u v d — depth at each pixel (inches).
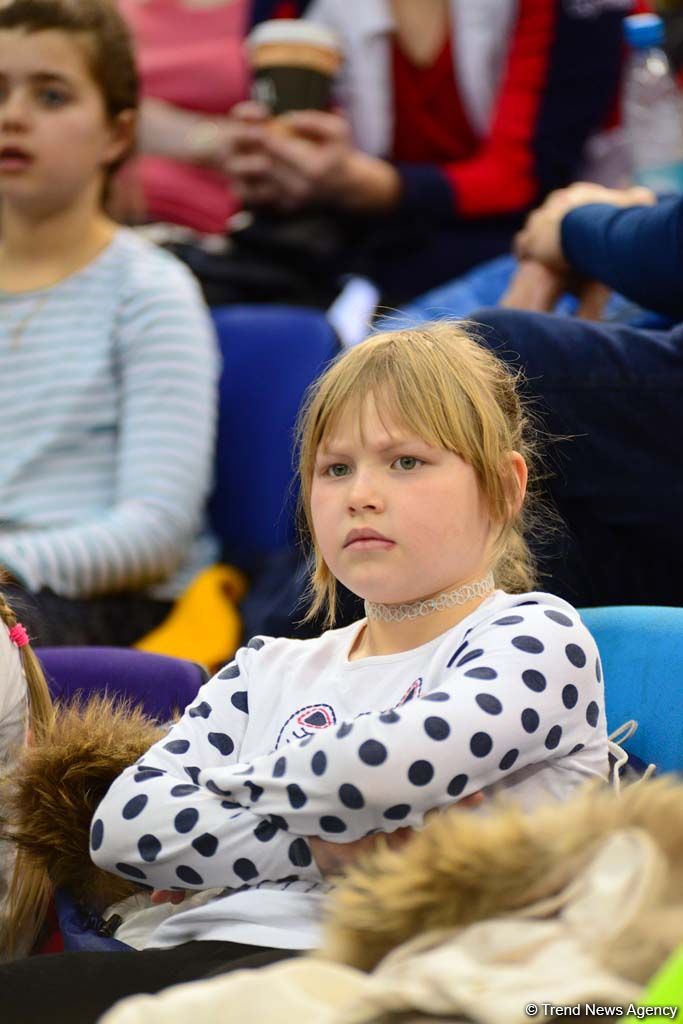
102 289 363.3
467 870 132.3
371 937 135.2
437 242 461.1
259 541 382.3
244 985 124.6
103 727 208.2
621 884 122.7
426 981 120.2
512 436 210.5
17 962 174.4
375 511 190.2
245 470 385.7
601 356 255.9
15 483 348.5
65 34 353.1
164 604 350.0
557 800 184.7
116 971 171.5
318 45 440.8
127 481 348.5
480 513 197.0
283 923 178.4
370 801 174.4
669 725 204.7
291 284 438.6
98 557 335.0
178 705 239.3
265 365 391.2
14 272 368.2
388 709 190.9
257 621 346.6
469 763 176.6
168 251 438.3
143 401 353.1
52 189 356.8
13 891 214.4
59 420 352.5
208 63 497.7
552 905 127.7
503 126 463.8
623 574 261.9
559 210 315.3
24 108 352.8
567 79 460.4
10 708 219.5
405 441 191.6
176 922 186.2
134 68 369.4
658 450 256.1
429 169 458.6
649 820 129.4
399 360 196.5
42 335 359.6
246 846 181.8
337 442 195.2
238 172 444.1
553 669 185.0
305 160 437.4
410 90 469.7
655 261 278.4
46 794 201.3
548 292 318.3
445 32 466.6
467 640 191.5
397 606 197.0
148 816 186.5
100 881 201.0
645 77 409.1
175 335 358.0
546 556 256.4
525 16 461.7
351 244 457.4
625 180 456.8
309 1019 121.3
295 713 198.2
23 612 311.3
